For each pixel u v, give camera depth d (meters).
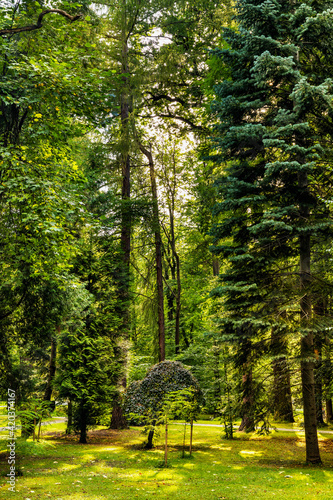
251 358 10.92
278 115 9.76
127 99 18.20
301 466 9.96
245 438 15.32
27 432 13.38
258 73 10.17
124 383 16.61
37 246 9.08
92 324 14.95
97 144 18.91
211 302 21.31
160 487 7.79
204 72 18.94
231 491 7.41
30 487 7.50
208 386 15.96
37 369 17.08
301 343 10.29
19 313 11.82
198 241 24.42
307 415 10.35
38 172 8.86
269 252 10.95
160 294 21.00
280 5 10.39
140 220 20.19
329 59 10.83
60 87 8.34
